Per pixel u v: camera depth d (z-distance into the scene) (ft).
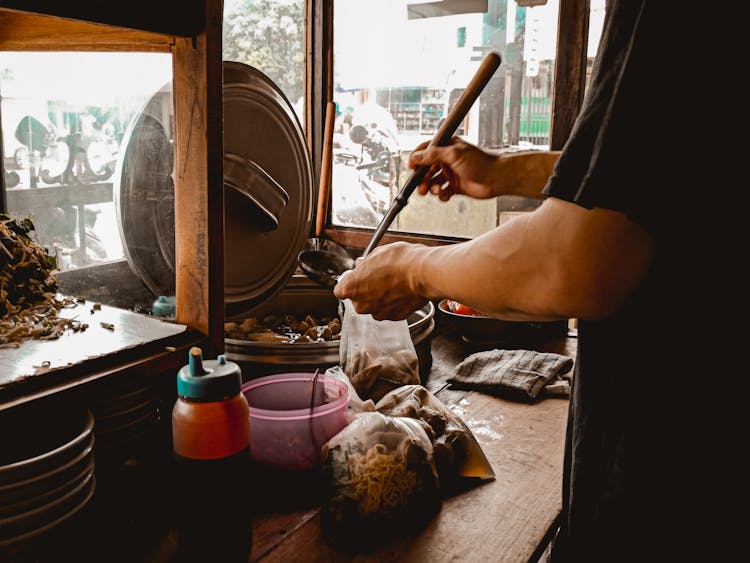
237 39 7.80
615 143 2.17
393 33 8.02
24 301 4.46
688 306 2.41
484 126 7.81
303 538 3.61
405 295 3.23
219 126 4.00
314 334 6.19
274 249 5.95
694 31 2.12
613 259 2.26
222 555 3.22
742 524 2.46
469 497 4.08
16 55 6.03
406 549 3.54
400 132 8.28
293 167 6.06
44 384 3.22
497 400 5.66
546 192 2.41
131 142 4.53
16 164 6.30
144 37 3.98
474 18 7.52
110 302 5.21
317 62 8.42
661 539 2.59
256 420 3.92
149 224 4.67
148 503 3.72
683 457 2.50
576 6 6.88
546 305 2.45
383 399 4.66
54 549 2.90
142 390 3.76
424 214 8.34
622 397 2.62
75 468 2.94
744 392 2.40
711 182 2.19
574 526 2.93
